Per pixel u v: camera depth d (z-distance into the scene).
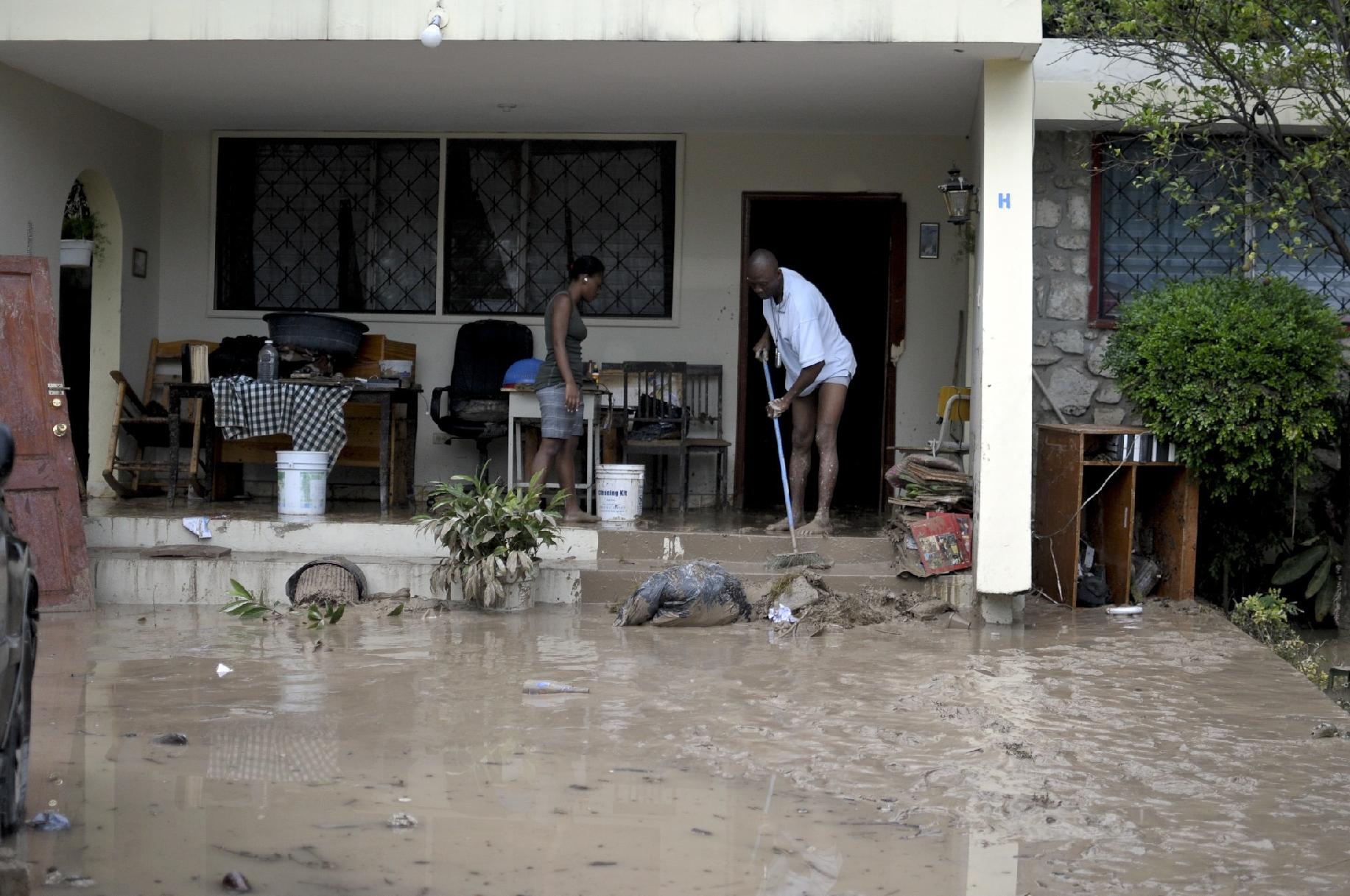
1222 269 8.16
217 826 3.21
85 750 3.88
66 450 6.64
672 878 2.93
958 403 8.38
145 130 9.09
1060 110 7.86
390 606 6.54
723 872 2.98
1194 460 7.07
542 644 5.75
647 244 9.27
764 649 5.74
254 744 3.98
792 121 8.63
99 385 8.82
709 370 9.19
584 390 7.79
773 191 9.15
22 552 3.20
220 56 6.97
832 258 11.25
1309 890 2.93
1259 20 6.92
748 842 3.18
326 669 5.12
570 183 9.27
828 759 3.93
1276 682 5.18
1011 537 6.42
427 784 3.60
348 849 3.06
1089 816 3.44
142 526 7.26
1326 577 7.50
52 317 6.66
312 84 7.71
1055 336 8.16
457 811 3.37
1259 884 2.96
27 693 3.24
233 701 4.55
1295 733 4.36
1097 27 7.50
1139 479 7.92
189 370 8.51
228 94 8.04
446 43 6.51
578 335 7.65
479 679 4.99
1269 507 7.68
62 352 9.15
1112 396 8.11
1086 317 8.13
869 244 11.17
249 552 7.24
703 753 3.97
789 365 7.40
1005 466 6.43
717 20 6.33
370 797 3.46
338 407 7.84
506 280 9.31
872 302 11.17
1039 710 4.63
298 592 6.66
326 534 7.23
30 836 3.12
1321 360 6.97
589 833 3.22
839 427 11.18
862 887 2.90
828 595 6.62
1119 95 7.38
